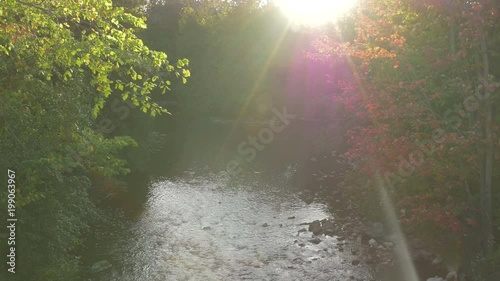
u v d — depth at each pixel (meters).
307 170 18.31
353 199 13.31
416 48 7.98
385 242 10.05
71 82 7.85
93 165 8.20
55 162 7.03
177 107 44.59
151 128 20.52
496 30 7.08
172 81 45.06
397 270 8.68
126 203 13.66
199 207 13.51
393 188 9.82
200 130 31.66
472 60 7.25
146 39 39.38
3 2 5.96
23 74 6.83
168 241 10.70
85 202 9.05
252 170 18.62
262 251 10.07
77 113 7.42
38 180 7.23
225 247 10.34
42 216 7.71
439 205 7.32
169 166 19.28
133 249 10.15
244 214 12.86
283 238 10.87
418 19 7.90
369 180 10.72
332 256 9.63
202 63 43.16
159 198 14.33
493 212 7.95
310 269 9.03
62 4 6.16
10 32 6.14
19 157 6.78
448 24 7.06
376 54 8.02
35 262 7.67
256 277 8.73
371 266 8.98
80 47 5.79
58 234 7.94
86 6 6.09
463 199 7.59
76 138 7.23
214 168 19.05
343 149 21.48
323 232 11.09
